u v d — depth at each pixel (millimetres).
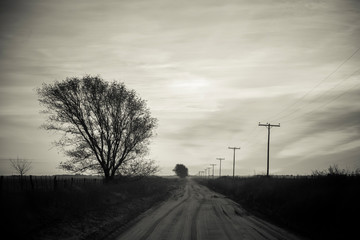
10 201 14492
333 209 17969
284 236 15820
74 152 38781
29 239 13242
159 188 57344
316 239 15141
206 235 15938
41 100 37812
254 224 19859
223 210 28062
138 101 41062
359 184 18672
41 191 18234
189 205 32625
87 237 15086
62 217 17547
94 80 39250
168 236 15602
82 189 24375
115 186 34156
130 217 22641
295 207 21500
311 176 25812
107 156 39656
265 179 39094
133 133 40344
